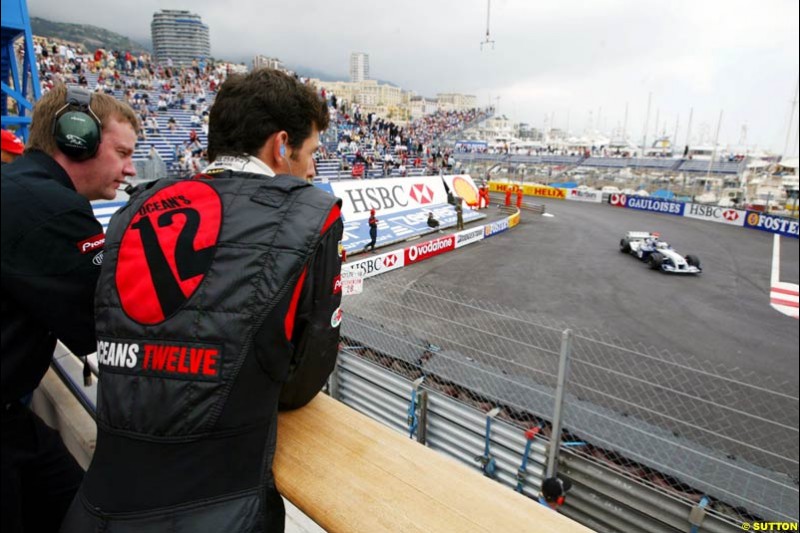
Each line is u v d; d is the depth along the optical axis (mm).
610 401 7145
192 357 859
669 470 3625
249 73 1149
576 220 26688
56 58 24234
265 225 927
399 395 4738
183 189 1041
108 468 895
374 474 1061
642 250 17500
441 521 947
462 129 58781
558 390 3605
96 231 1156
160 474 856
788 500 3393
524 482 4004
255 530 902
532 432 3896
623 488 3568
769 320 12031
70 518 940
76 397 2078
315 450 1126
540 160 47281
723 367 9117
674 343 10234
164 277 905
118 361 903
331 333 1043
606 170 46344
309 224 940
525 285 14125
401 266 15672
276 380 942
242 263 887
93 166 1428
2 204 1024
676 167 42094
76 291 1104
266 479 962
